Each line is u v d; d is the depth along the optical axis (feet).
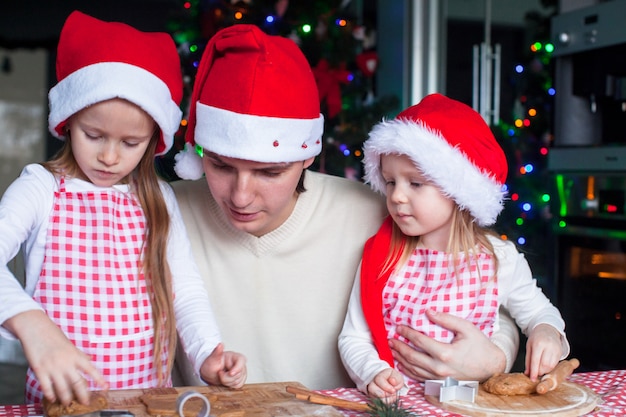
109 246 4.35
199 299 4.54
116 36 4.13
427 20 12.39
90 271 4.28
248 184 4.09
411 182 4.41
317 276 5.11
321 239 5.12
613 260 8.05
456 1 12.34
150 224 4.47
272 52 4.07
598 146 8.29
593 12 8.38
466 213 4.56
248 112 3.95
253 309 5.06
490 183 4.42
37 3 19.35
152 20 20.71
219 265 5.05
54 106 4.14
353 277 5.16
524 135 11.98
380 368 4.09
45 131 22.74
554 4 12.21
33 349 3.13
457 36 12.40
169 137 4.38
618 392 3.94
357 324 4.66
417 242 4.72
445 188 4.28
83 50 4.09
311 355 5.12
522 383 3.79
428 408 3.64
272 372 5.06
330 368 5.14
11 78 22.35
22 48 19.42
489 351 4.23
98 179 4.28
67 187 4.36
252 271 5.04
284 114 4.04
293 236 5.03
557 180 8.86
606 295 8.13
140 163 4.54
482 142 4.43
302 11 11.12
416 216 4.41
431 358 4.23
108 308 4.27
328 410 3.34
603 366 8.11
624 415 3.55
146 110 4.04
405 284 4.61
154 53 4.25
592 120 8.80
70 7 19.66
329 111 11.34
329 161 11.59
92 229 4.34
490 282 4.54
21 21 19.24
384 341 4.42
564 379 4.06
